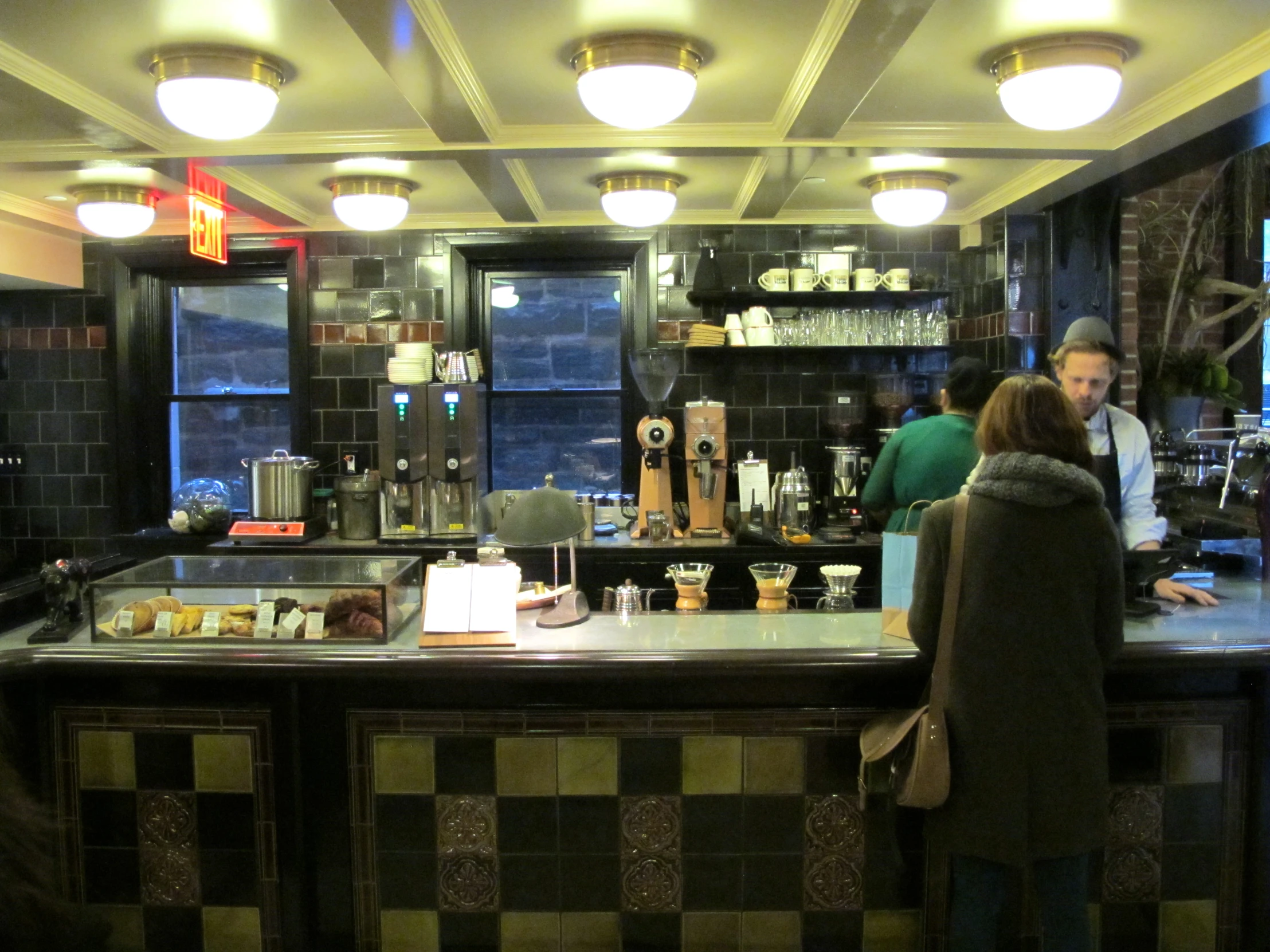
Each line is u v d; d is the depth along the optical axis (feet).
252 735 7.63
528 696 7.56
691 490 14.44
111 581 7.75
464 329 15.28
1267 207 14.39
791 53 8.14
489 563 8.12
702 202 14.05
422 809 7.66
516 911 7.68
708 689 7.52
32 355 15.51
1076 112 8.05
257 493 14.11
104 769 7.75
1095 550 6.07
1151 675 7.56
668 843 7.61
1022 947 7.66
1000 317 13.96
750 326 14.69
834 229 15.23
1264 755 7.55
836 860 7.59
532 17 7.38
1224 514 9.72
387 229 13.20
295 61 8.20
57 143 10.28
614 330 15.64
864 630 8.01
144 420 15.65
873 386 14.92
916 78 8.71
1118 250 12.94
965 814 6.09
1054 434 6.19
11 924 2.13
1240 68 8.14
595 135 10.23
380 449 14.07
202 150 10.44
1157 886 7.66
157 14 7.27
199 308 15.80
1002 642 6.04
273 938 7.71
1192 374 13.52
